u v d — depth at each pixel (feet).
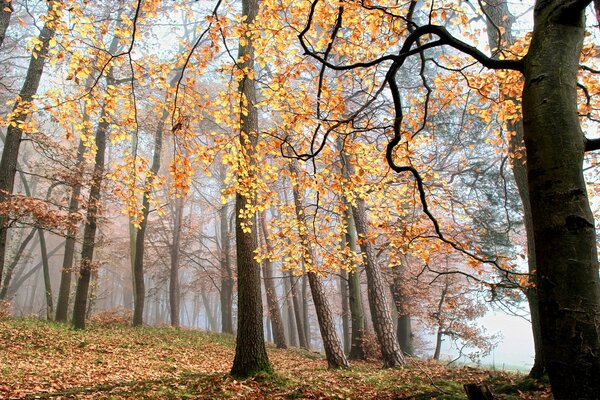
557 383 6.50
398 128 12.93
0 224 35.99
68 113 19.15
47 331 40.27
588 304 6.41
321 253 26.61
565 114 7.28
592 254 6.65
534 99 7.56
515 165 24.04
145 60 19.49
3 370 25.23
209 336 61.00
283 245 25.90
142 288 63.67
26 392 20.98
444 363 50.19
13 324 41.04
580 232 6.68
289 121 18.99
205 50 17.66
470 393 13.23
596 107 20.56
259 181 21.08
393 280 62.13
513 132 22.03
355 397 20.74
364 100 34.47
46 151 43.75
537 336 20.80
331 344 37.24
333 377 28.71
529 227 22.54
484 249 47.01
